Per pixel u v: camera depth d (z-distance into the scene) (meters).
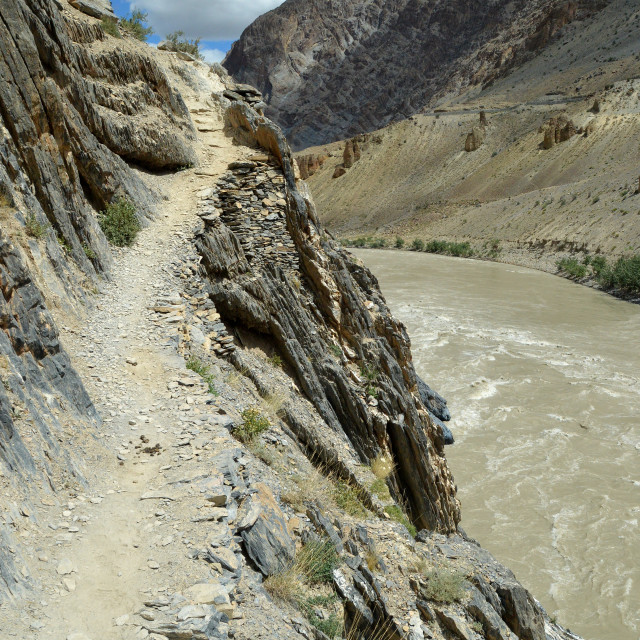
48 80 14.67
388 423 18.17
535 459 31.45
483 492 28.47
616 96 189.12
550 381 42.16
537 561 23.58
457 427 35.31
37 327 10.13
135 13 26.56
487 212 142.62
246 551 8.13
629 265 76.19
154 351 13.05
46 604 6.47
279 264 19.14
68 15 20.30
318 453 14.44
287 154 20.64
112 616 6.49
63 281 13.24
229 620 6.79
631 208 102.06
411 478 18.27
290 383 16.66
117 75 20.41
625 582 22.19
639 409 37.25
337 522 10.76
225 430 10.84
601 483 28.91
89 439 9.70
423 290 76.81
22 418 8.59
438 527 18.75
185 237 17.77
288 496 10.12
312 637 7.41
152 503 8.50
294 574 8.33
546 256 103.88
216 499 8.65
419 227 162.00
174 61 25.42
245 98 26.33
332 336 19.00
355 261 22.00
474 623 9.82
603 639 19.77
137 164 20.25
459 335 53.53
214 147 22.52
